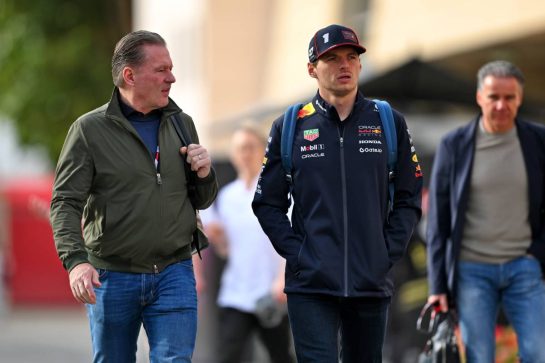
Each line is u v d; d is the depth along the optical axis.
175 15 48.78
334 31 12.32
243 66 42.50
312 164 12.43
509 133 15.21
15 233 59.22
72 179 12.25
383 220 12.55
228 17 42.62
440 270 15.48
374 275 12.32
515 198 15.17
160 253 12.44
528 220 15.22
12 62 58.91
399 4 33.94
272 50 41.09
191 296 12.52
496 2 30.31
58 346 38.16
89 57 58.28
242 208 19.23
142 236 12.33
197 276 19.91
